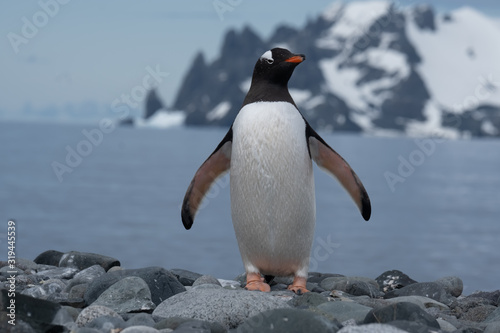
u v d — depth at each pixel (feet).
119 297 17.28
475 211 159.33
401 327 13.85
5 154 373.40
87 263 24.80
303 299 17.21
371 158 484.74
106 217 122.83
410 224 128.57
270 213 19.99
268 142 19.79
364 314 15.72
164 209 140.87
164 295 18.45
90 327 14.60
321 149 21.04
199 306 15.72
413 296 19.33
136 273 19.02
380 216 143.02
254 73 21.02
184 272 23.81
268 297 16.24
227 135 21.16
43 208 134.82
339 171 21.24
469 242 103.50
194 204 21.61
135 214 129.70
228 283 22.31
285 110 20.13
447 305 19.97
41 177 230.48
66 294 19.66
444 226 126.93
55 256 26.50
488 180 297.33
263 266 21.01
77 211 131.54
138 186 204.74
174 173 275.80
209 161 21.36
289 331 13.85
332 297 19.11
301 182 20.12
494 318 17.13
